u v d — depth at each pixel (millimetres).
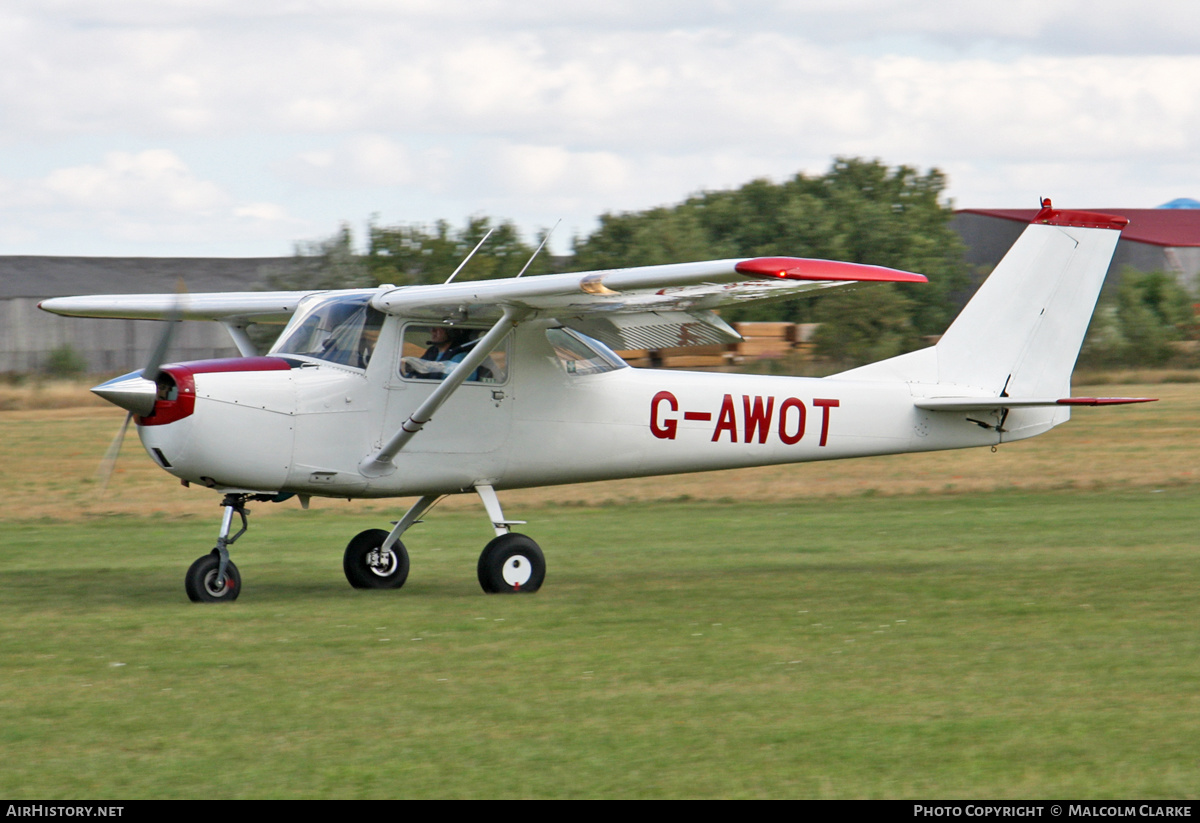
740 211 179750
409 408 31156
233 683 21359
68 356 143500
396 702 20078
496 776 16453
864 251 173375
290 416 29625
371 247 138375
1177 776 16234
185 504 57281
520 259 142750
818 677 21703
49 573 35969
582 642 24844
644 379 34031
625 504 58125
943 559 38281
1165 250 182875
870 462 72500
